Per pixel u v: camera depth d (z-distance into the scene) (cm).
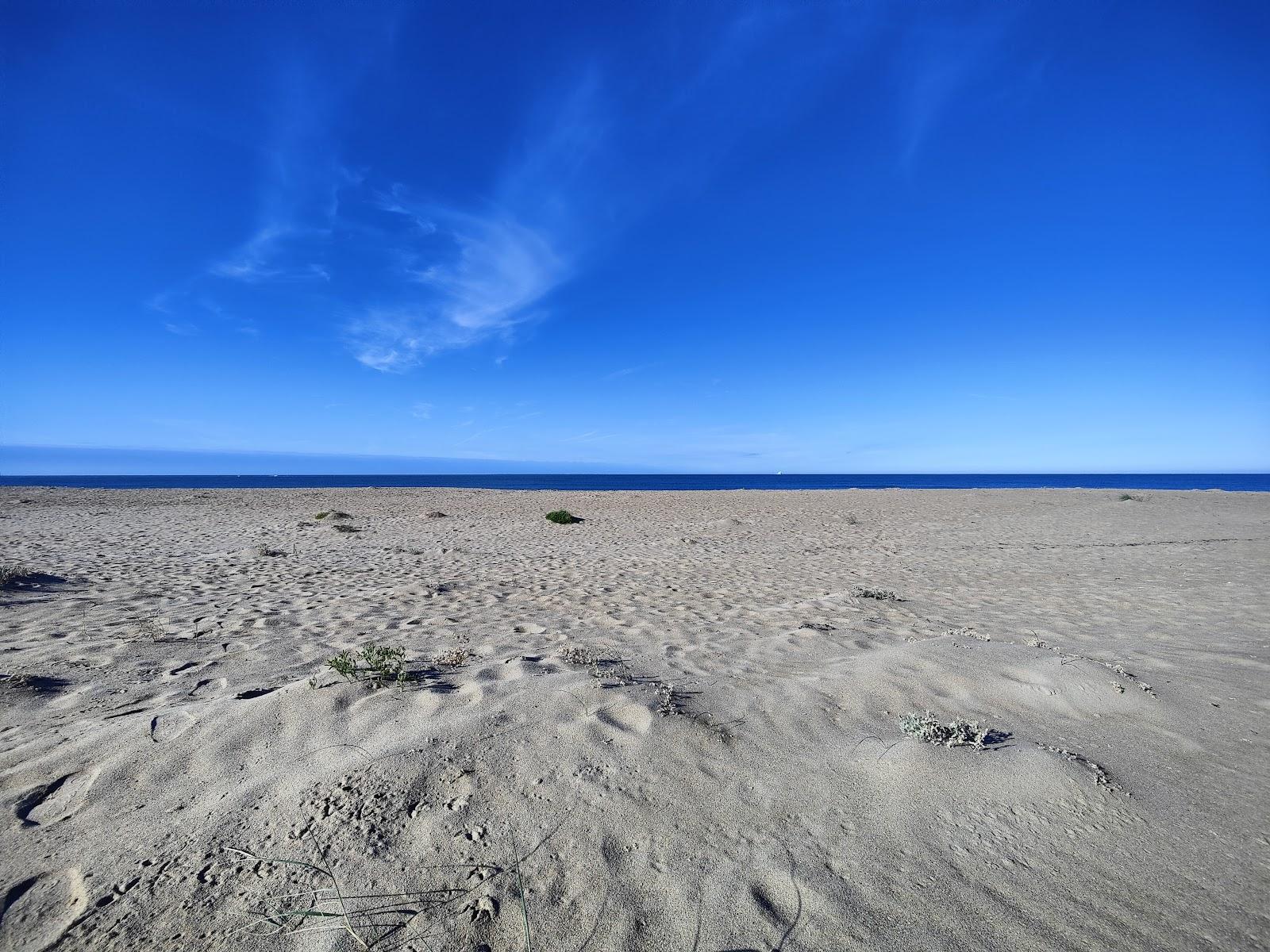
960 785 246
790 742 284
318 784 241
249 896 187
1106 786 248
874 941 171
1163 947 169
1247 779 259
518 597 686
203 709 314
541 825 218
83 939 173
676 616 592
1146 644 485
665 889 190
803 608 625
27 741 287
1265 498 2594
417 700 325
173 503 2091
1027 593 716
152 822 222
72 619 545
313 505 2167
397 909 181
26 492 2502
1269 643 488
